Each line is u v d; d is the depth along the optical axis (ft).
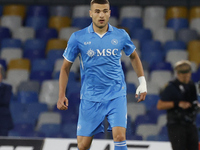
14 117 102.12
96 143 64.13
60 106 46.73
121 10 139.95
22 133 95.50
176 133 61.72
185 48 126.62
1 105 70.13
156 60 121.19
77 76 116.57
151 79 113.50
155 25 135.44
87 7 138.00
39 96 110.52
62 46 125.80
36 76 116.37
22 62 120.16
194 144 62.54
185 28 133.49
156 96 106.11
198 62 122.72
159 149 63.46
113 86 46.42
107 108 46.26
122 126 45.39
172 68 117.91
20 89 111.34
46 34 132.16
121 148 44.83
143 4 142.82
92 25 46.57
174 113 62.44
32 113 103.24
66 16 141.38
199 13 137.18
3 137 64.18
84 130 47.44
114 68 46.32
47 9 142.61
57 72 114.73
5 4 145.89
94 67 46.09
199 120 96.84
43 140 64.08
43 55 126.62
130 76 112.78
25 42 129.08
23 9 142.51
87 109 47.01
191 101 62.49
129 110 102.37
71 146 63.93
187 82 63.21
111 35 46.03
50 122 99.91
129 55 47.96
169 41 126.41
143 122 98.43
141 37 129.70
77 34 46.47
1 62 120.47
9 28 135.23
